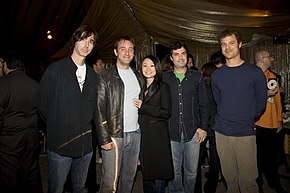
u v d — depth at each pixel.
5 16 5.10
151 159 2.98
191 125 3.11
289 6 5.25
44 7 5.27
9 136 2.86
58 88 2.52
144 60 3.05
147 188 3.21
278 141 3.82
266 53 3.62
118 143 2.85
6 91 2.77
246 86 2.80
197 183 3.42
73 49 2.59
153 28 6.25
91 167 3.50
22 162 3.00
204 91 3.16
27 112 2.94
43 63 6.55
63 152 2.56
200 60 6.89
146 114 2.95
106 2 5.51
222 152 2.99
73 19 5.67
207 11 5.39
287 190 3.83
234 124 2.85
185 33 6.04
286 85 6.48
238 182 2.99
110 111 2.84
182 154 3.20
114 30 6.32
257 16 5.41
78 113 2.59
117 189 3.09
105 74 2.86
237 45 2.83
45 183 4.20
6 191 2.89
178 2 5.28
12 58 2.89
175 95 3.11
